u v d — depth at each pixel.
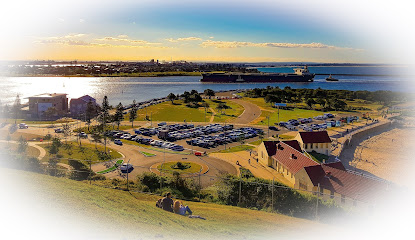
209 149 111.19
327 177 68.62
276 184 57.47
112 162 90.19
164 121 167.50
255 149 111.88
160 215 37.56
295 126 157.38
